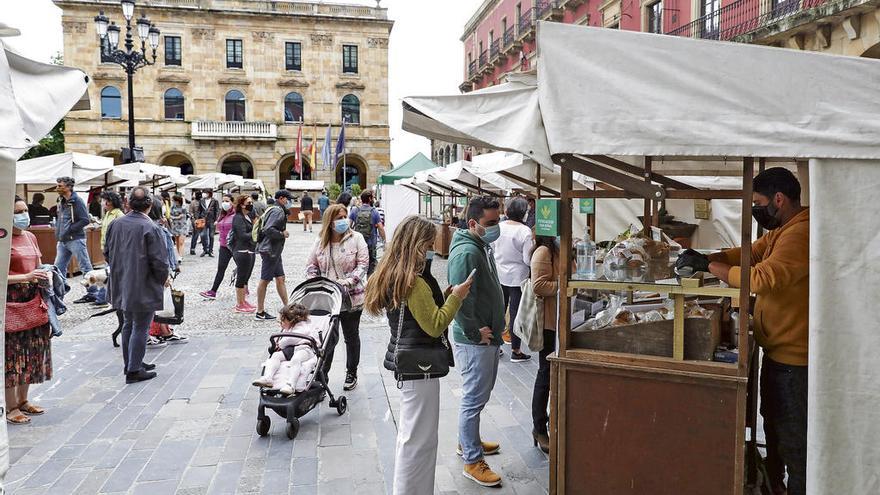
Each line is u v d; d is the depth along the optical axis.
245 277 9.23
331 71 40.47
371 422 4.84
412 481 3.15
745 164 2.63
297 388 4.56
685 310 2.97
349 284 5.47
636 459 2.87
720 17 14.22
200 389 5.60
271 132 39.56
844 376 2.45
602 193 2.96
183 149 38.81
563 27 2.57
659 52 2.51
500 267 6.54
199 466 4.03
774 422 3.03
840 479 2.48
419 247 3.15
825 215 2.43
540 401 4.21
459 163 10.98
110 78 37.41
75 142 37.31
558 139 2.55
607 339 3.00
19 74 2.82
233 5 38.69
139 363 5.78
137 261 5.62
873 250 2.40
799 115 2.40
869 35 10.30
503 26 31.00
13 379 4.52
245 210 9.24
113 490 3.69
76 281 11.73
